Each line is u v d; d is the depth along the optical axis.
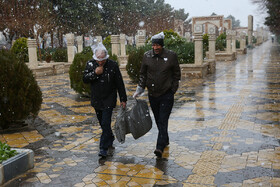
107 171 3.62
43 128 5.59
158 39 3.91
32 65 15.18
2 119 5.32
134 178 3.42
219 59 22.95
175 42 14.92
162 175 3.47
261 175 3.39
